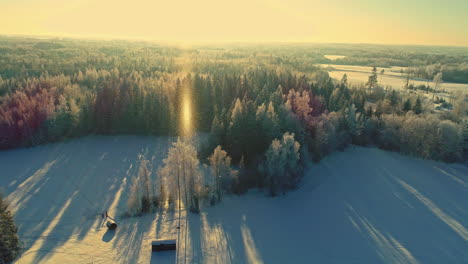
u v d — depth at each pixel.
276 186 57.41
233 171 57.34
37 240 44.78
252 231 47.28
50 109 83.31
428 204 57.00
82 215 51.41
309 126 74.25
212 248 43.06
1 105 85.50
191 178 52.09
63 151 77.50
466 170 71.50
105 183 62.19
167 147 80.62
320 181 63.47
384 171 68.94
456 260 43.12
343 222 50.84
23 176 64.56
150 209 51.78
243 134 66.50
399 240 46.97
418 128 76.00
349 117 81.00
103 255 41.44
